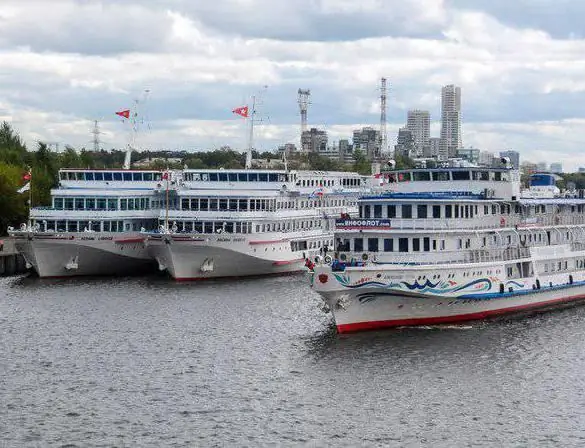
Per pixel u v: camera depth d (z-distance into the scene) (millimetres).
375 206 93000
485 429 62062
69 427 62344
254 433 61250
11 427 62250
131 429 62000
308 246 139375
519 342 84375
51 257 128250
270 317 96625
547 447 59094
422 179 101375
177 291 115375
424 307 88750
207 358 79125
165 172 139375
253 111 150375
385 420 63562
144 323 93562
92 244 128625
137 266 135625
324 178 146750
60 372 75000
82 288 118375
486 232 94812
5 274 136250
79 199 134500
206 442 59750
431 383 71438
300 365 76375
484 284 92188
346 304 84750
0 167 174250
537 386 71062
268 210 131875
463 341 84250
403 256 88812
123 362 78000
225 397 68438
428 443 59625
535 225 103625
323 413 64938
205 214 130000
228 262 126938
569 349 82188
